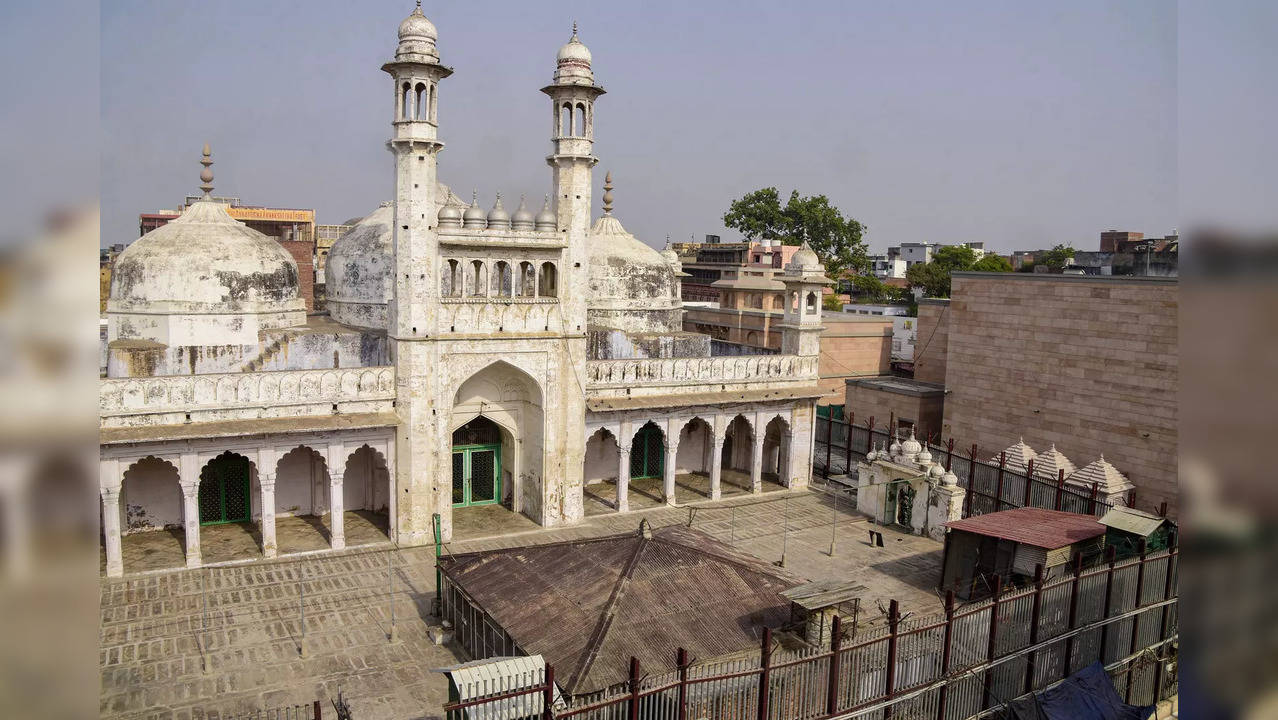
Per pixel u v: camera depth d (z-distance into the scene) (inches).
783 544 1014.4
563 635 599.2
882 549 1009.5
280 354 1055.0
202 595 820.0
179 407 860.6
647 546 686.5
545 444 1043.3
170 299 1075.9
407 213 934.4
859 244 2748.5
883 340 1641.2
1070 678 646.5
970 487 1062.4
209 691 652.1
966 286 1270.9
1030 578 797.9
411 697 657.0
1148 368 1047.0
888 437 1227.2
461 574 728.3
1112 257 1781.5
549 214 1011.9
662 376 1127.6
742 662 569.3
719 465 1185.4
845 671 557.9
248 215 2330.2
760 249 2379.4
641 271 1439.5
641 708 502.3
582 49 997.2
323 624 770.2
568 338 1037.8
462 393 1047.0
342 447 935.7
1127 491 1039.0
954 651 600.4
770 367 1207.6
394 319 965.2
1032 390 1181.7
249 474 1010.1
